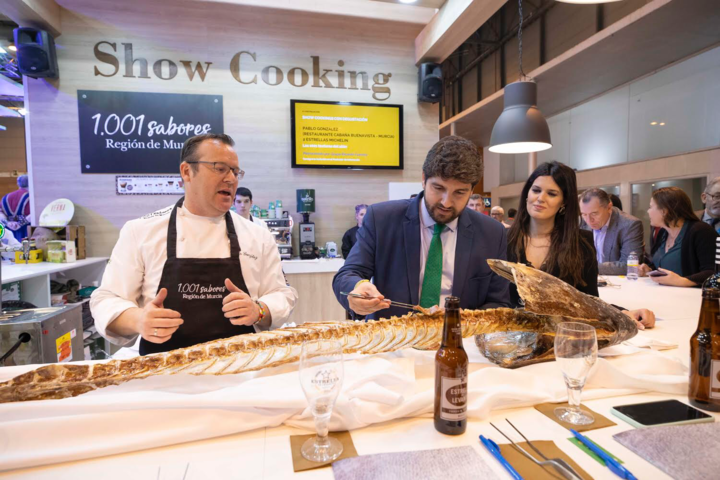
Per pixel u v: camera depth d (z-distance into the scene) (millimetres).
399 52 4918
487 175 10508
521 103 2844
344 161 4773
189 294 1609
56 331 1874
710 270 2654
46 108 4188
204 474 749
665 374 1180
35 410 854
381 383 1038
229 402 888
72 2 4164
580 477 712
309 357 809
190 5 4379
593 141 6754
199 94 4453
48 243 3848
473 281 1710
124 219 4367
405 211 1717
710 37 4062
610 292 2461
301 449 820
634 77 5273
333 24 4723
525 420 933
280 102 4660
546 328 1250
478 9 3676
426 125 5039
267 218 4523
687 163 4984
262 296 1788
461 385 868
